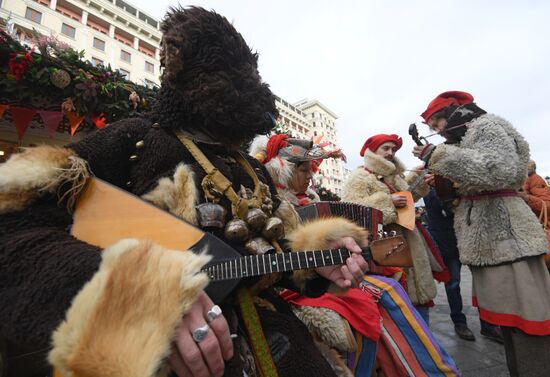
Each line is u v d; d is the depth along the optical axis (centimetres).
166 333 42
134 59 2772
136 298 44
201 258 50
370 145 264
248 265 70
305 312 130
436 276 254
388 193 233
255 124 82
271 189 115
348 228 88
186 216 72
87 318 42
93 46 2483
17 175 57
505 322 156
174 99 82
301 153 206
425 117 241
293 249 92
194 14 79
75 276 46
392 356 141
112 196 69
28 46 219
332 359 111
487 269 166
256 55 95
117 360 39
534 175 304
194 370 45
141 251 49
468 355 237
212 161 84
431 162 183
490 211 169
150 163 77
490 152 165
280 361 73
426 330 148
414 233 228
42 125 300
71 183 65
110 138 76
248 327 70
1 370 72
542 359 145
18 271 46
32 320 43
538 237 158
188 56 76
